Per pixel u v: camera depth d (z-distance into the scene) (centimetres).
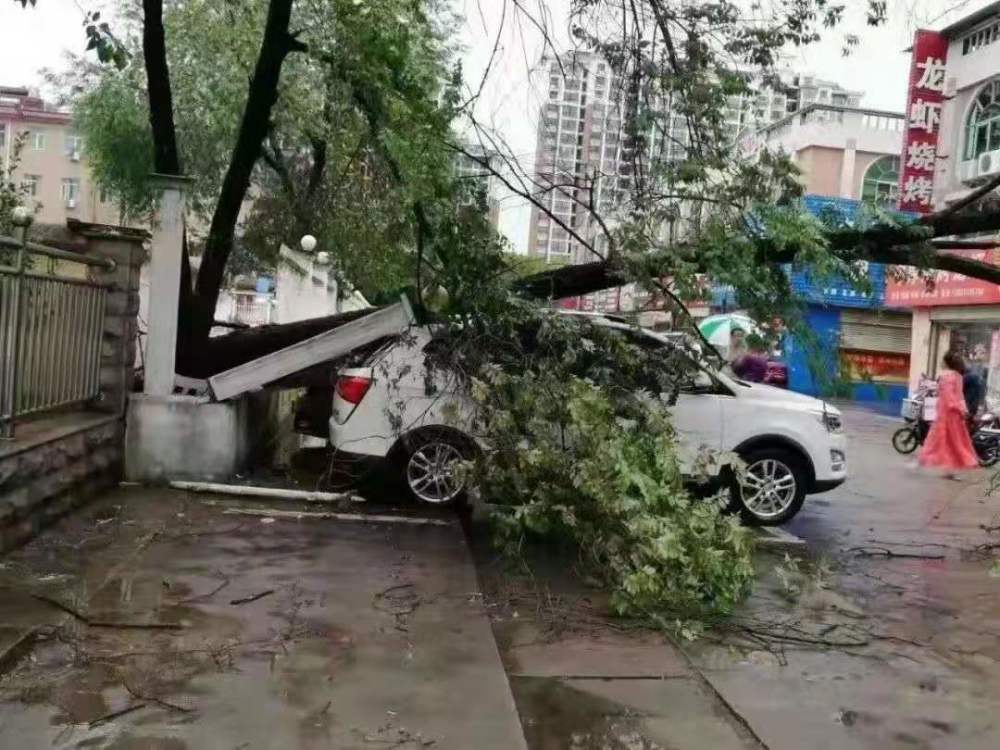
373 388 795
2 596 496
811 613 578
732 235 712
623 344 721
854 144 2927
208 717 371
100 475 752
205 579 552
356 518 743
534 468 614
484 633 490
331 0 824
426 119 781
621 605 536
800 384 2695
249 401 920
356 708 390
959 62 2172
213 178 1500
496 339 753
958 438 1289
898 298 2488
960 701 443
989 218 805
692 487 828
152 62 832
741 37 775
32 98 4506
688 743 385
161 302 820
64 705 373
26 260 607
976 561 750
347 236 1146
